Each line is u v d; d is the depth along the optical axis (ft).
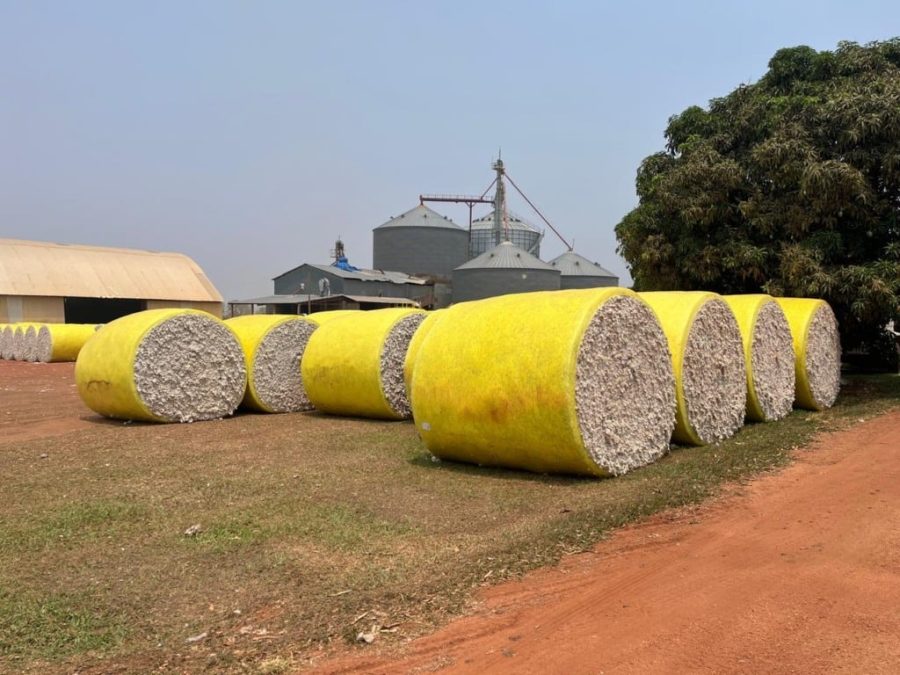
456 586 14.39
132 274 158.71
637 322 25.91
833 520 17.65
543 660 11.35
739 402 32.14
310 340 42.57
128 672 11.34
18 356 104.06
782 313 36.40
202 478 24.62
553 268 160.56
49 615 13.43
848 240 44.42
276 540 17.54
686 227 48.11
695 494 20.62
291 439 33.09
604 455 23.53
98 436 34.65
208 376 40.78
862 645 11.25
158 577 15.31
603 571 15.01
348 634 12.46
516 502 20.66
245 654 11.84
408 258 185.88
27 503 21.56
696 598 13.38
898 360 55.93
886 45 48.21
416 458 27.71
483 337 24.80
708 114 55.21
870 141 42.16
